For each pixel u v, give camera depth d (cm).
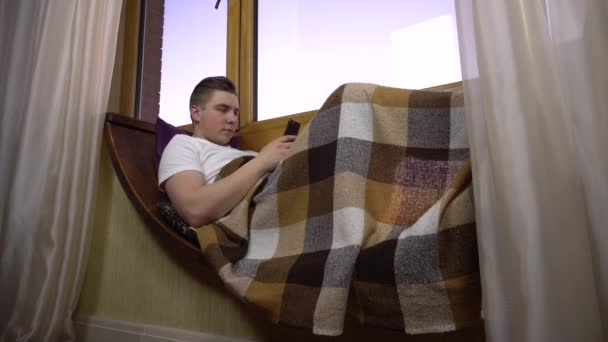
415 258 58
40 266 108
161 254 112
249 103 153
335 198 70
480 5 54
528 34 51
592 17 48
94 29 126
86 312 126
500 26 52
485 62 52
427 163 74
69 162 116
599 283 44
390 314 59
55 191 113
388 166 75
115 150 113
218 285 99
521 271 45
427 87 119
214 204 87
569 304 43
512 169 47
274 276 70
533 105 48
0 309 107
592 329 42
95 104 124
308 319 61
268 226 82
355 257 61
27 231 109
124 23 200
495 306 48
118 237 123
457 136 74
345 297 59
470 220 57
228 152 120
